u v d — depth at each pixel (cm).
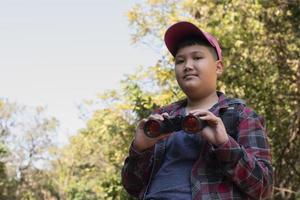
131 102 1482
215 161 269
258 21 1316
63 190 4097
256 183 264
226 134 262
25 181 4159
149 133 270
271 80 1320
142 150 282
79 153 2564
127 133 1602
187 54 290
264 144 279
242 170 261
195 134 276
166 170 278
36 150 4222
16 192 3834
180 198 266
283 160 1380
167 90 1423
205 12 1361
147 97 1431
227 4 1346
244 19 1309
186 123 260
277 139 1363
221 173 268
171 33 296
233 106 289
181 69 291
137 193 300
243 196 269
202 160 271
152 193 278
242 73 1299
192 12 1396
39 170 4262
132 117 1584
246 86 1305
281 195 1376
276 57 1324
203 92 289
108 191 1798
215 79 294
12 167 3906
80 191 3834
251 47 1303
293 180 1390
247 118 283
